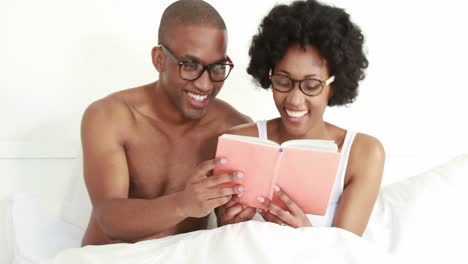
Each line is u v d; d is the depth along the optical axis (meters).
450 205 1.60
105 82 1.96
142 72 1.98
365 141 1.50
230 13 1.99
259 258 1.18
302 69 1.33
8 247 1.69
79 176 1.79
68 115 1.94
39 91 1.91
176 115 1.59
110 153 1.51
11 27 1.86
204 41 1.44
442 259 1.50
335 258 1.20
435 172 1.72
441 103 2.13
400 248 1.51
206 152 1.63
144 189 1.60
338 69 1.37
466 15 2.09
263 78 1.48
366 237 1.54
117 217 1.34
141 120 1.59
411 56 2.09
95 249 1.30
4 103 1.89
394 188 1.71
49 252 1.64
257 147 1.20
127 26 1.94
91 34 1.92
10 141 1.87
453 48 2.11
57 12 1.88
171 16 1.48
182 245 1.25
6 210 1.71
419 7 2.07
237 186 1.24
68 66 1.92
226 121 1.69
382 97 2.10
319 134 1.49
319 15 1.35
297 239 1.23
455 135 2.14
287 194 1.28
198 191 1.23
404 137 2.13
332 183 1.24
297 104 1.34
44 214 1.74
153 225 1.31
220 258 1.20
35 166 1.88
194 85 1.46
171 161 1.61
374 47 2.07
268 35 1.40
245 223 1.27
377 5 2.05
